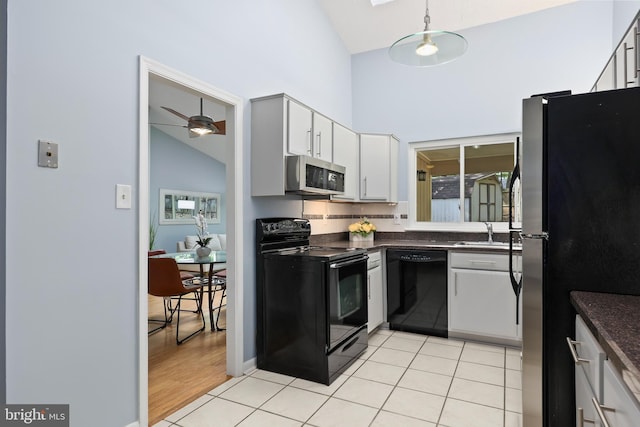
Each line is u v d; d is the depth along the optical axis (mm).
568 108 1361
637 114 1275
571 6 3445
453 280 3244
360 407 2102
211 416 2006
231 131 2557
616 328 908
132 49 1839
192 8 2211
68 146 1563
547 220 1420
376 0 3627
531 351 1438
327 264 2400
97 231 1671
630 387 688
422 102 4109
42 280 1479
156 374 2551
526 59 3621
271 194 2604
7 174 1377
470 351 2979
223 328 3635
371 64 4406
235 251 2520
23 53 1421
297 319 2510
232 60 2533
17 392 1409
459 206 4043
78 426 1599
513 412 2037
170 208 7422
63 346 1548
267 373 2584
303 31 3475
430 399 2189
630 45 2047
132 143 1827
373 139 3877
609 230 1312
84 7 1631
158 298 5086
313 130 2973
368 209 4398
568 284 1367
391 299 3535
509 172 3787
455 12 3680
